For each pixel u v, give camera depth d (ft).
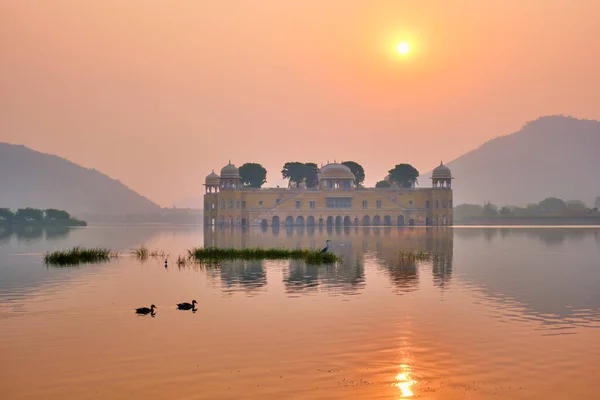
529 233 465.88
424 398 80.48
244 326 114.73
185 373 89.35
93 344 103.71
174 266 206.80
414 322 117.39
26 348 101.65
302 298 142.41
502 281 169.99
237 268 198.18
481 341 104.12
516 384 84.64
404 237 405.18
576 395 80.94
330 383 85.30
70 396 81.46
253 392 82.38
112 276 182.80
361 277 177.17
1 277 181.78
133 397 81.00
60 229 655.76
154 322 118.73
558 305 133.90
